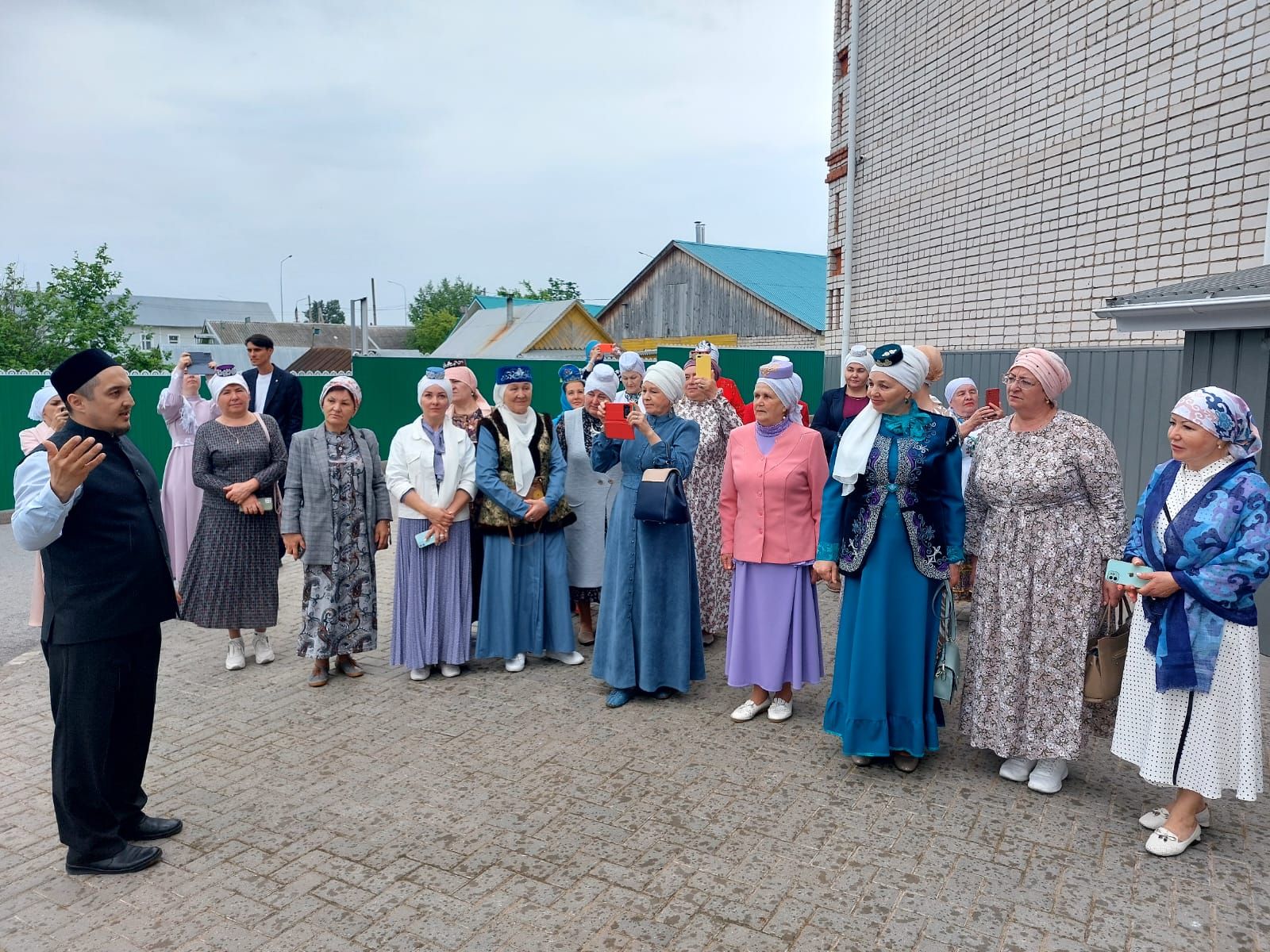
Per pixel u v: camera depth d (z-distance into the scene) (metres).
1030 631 3.68
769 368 4.41
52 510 2.82
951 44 9.75
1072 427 3.62
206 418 6.91
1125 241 7.55
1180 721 3.17
